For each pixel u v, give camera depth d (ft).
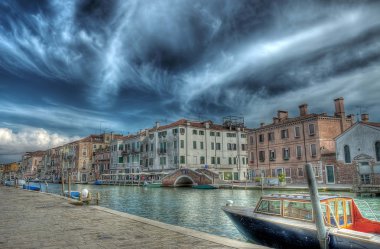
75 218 34.55
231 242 21.84
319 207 24.18
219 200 96.99
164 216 66.49
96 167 287.07
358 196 87.45
